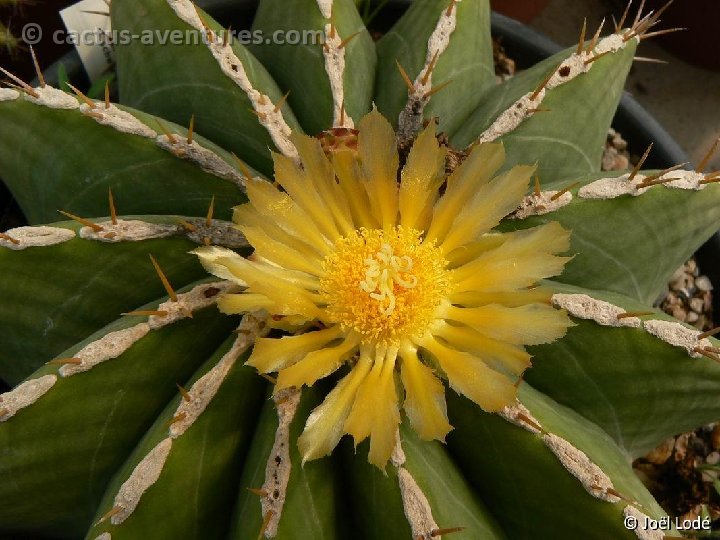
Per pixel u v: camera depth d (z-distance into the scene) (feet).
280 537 0.44
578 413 0.55
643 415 0.55
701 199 0.57
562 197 0.55
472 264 0.51
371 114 0.50
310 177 0.51
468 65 0.66
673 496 0.73
